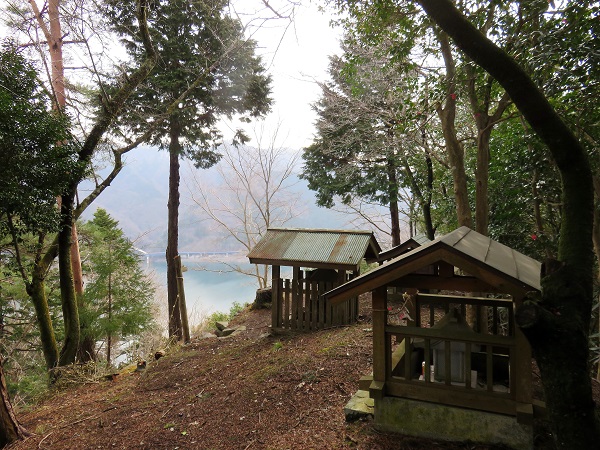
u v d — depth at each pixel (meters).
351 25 6.51
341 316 6.98
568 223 1.83
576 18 3.04
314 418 3.56
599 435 1.60
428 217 11.37
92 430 4.40
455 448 2.74
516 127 5.64
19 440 4.46
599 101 3.31
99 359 11.23
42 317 7.78
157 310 15.10
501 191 6.21
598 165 3.78
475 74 4.90
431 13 1.99
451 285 2.79
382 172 13.50
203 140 12.36
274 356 5.79
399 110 9.11
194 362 6.69
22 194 5.27
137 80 8.27
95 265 11.95
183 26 10.71
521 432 2.62
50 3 8.27
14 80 5.47
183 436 3.80
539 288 2.42
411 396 2.97
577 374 1.63
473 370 3.45
